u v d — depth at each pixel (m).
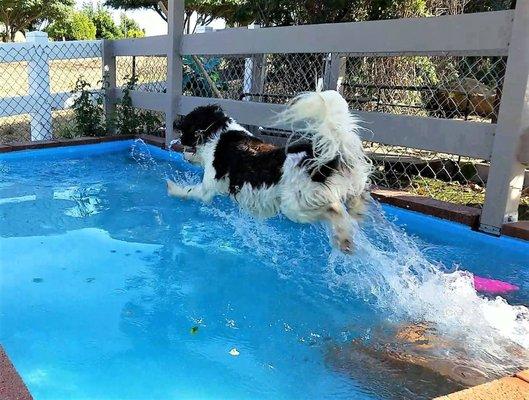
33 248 3.22
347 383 1.90
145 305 2.50
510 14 3.20
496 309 2.49
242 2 11.23
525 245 3.21
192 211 4.05
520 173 3.36
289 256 3.19
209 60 6.77
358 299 2.61
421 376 1.94
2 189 4.58
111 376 1.90
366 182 3.03
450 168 4.98
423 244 3.44
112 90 7.23
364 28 4.08
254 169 3.40
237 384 1.88
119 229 3.63
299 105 2.76
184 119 4.15
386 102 6.06
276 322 2.37
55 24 25.83
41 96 6.66
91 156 6.19
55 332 2.21
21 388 1.48
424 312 2.47
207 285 2.76
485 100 5.57
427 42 3.69
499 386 1.53
